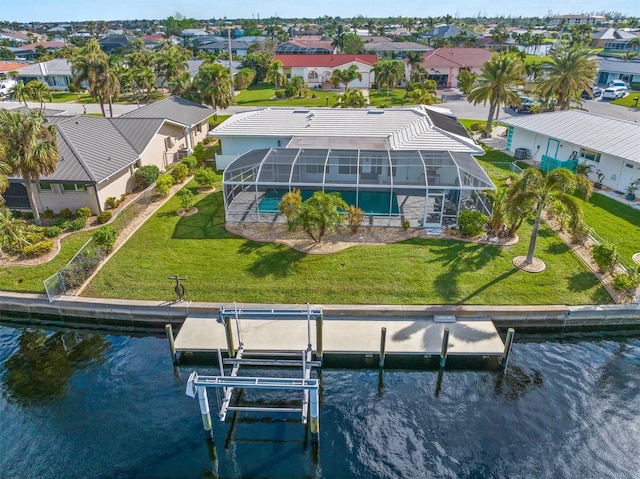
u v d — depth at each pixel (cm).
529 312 2166
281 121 4066
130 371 1997
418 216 2945
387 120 4053
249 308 2202
